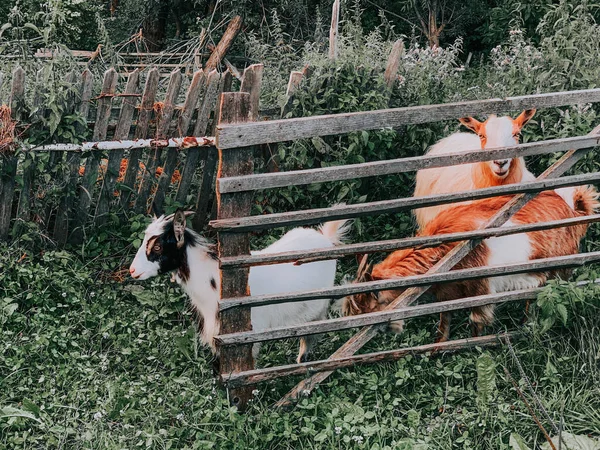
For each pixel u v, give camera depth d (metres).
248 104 4.72
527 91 7.44
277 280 5.32
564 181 5.35
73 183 6.51
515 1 11.37
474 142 6.40
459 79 8.49
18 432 4.77
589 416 4.86
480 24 13.62
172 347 5.62
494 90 7.64
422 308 5.28
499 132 6.04
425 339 5.75
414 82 7.38
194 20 13.80
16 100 6.21
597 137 5.40
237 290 4.94
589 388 5.13
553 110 7.08
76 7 11.76
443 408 5.02
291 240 5.52
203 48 12.45
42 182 6.46
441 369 5.30
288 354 5.73
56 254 6.29
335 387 5.18
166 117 6.55
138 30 14.09
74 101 6.36
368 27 13.10
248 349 5.05
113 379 5.32
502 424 4.83
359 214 5.02
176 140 6.60
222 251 4.86
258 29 13.12
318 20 10.91
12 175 6.31
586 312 5.45
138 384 5.16
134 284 6.38
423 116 5.03
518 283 5.59
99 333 5.72
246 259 4.86
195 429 4.82
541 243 5.59
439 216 5.64
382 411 5.02
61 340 5.55
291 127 4.78
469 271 5.30
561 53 7.63
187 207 6.98
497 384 5.21
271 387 5.32
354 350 5.27
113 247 6.68
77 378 5.30
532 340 5.45
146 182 6.73
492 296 5.40
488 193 5.22
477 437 4.78
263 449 4.76
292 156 6.80
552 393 5.05
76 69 6.82
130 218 6.69
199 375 5.40
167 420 4.93
